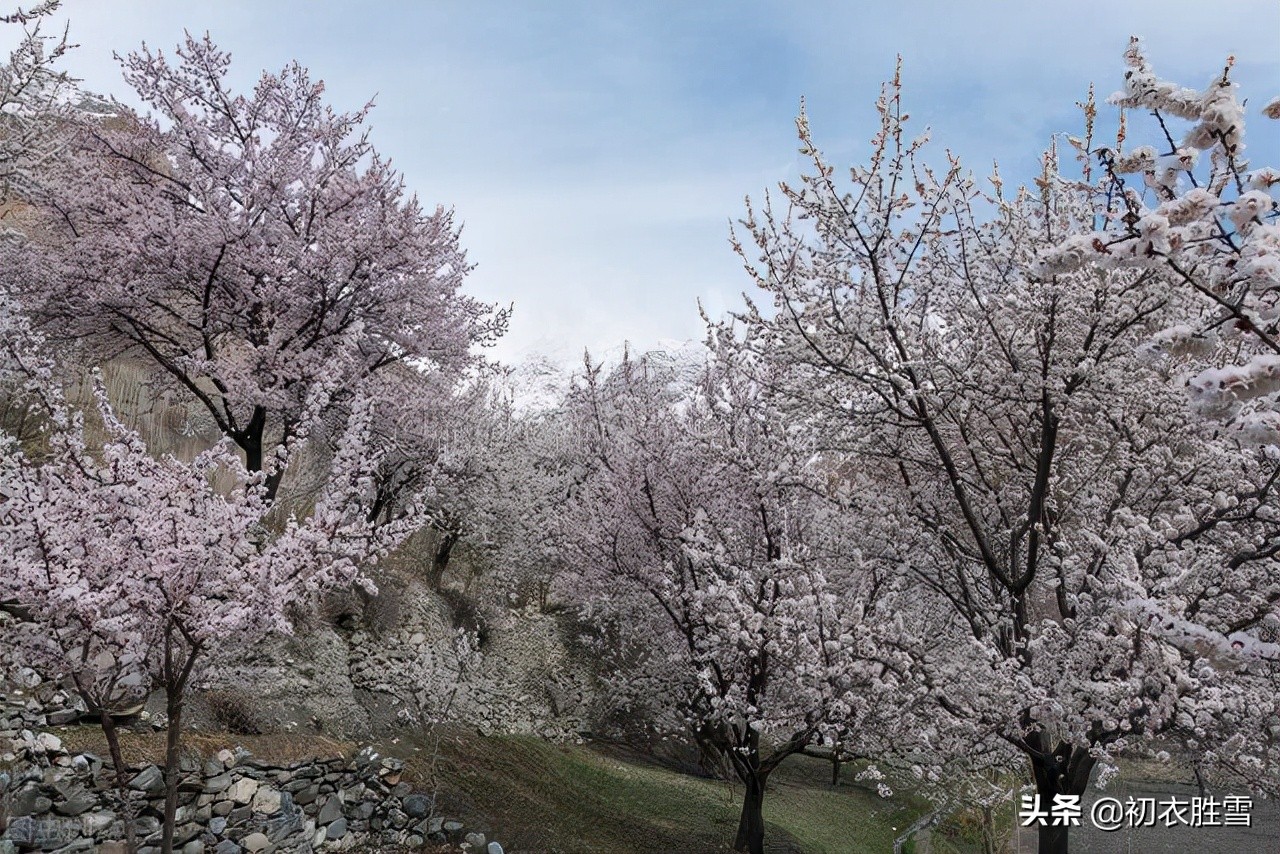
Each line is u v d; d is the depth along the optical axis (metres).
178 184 12.59
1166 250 3.58
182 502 6.14
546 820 11.03
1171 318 7.70
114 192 11.80
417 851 9.73
